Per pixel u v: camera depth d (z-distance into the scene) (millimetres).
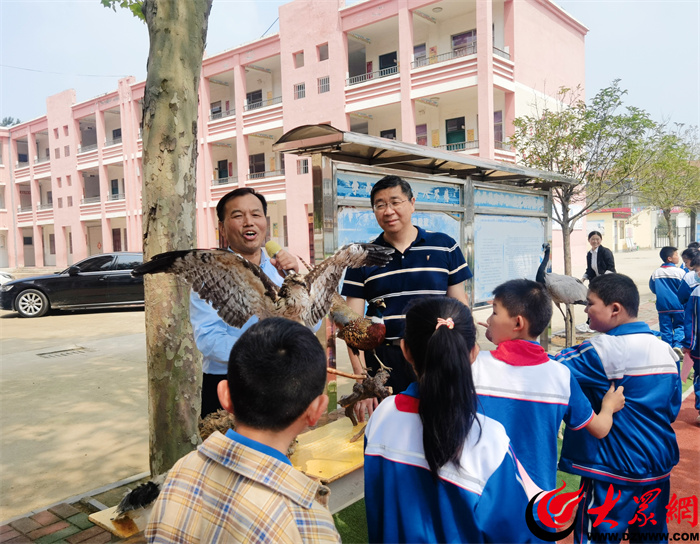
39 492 3611
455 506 1465
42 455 4234
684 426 4770
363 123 21016
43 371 6988
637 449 2258
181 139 3088
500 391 1919
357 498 3268
